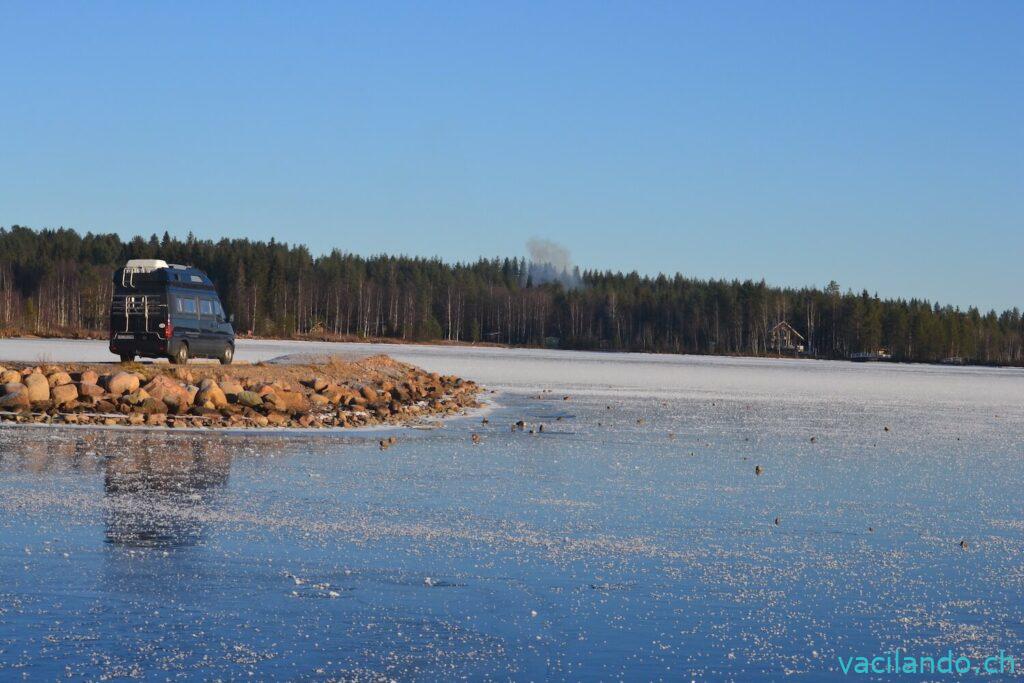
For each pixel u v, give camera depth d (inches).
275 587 454.9
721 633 409.1
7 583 446.0
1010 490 795.4
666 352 6555.1
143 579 459.2
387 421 1270.9
